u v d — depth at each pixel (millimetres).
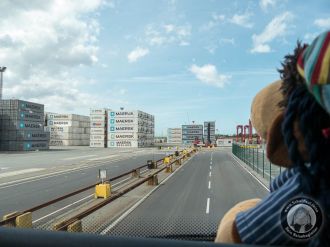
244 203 1639
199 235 3283
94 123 121062
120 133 120438
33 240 1444
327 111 1171
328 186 1230
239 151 59406
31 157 64375
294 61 1322
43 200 20047
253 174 32906
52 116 131125
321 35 1188
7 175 35000
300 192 1296
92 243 1371
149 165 38969
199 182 26141
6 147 88938
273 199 1365
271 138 1415
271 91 1503
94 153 80000
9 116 88688
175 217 12789
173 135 136500
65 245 1409
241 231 1395
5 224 9695
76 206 16969
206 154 75125
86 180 30125
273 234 1317
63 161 54688
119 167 43562
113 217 13234
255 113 1565
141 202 17062
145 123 129500
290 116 1287
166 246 1309
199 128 134125
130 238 1367
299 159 1272
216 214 13203
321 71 1148
